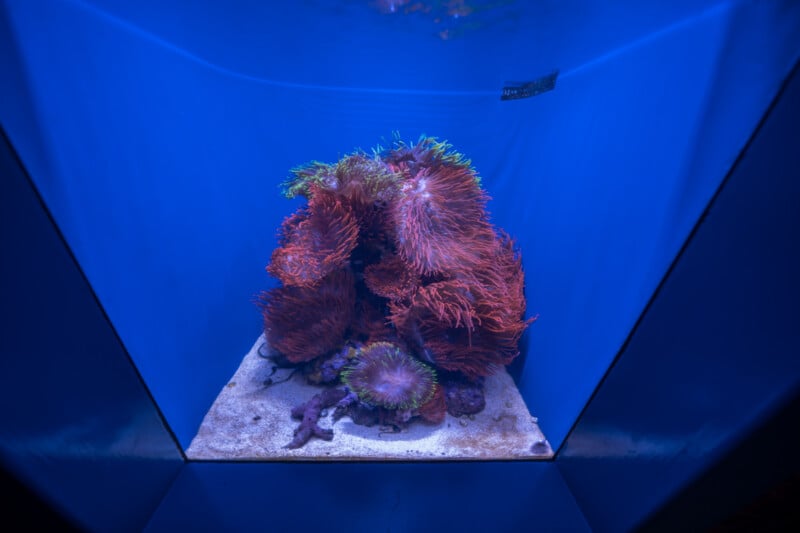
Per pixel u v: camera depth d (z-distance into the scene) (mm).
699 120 1685
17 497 1426
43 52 1659
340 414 2939
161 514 2188
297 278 3043
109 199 2074
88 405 1760
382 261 3248
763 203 1340
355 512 2240
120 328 2092
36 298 1522
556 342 2871
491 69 3336
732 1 1532
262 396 3178
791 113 1259
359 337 3418
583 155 2615
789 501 1396
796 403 1192
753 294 1348
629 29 2102
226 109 3275
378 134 3934
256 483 2398
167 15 2389
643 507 1731
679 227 1757
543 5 2416
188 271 2834
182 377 2697
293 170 3629
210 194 3104
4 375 1345
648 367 1863
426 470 2520
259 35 3027
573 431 2473
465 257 3256
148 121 2420
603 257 2363
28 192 1530
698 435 1499
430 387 2926
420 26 2947
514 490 2410
